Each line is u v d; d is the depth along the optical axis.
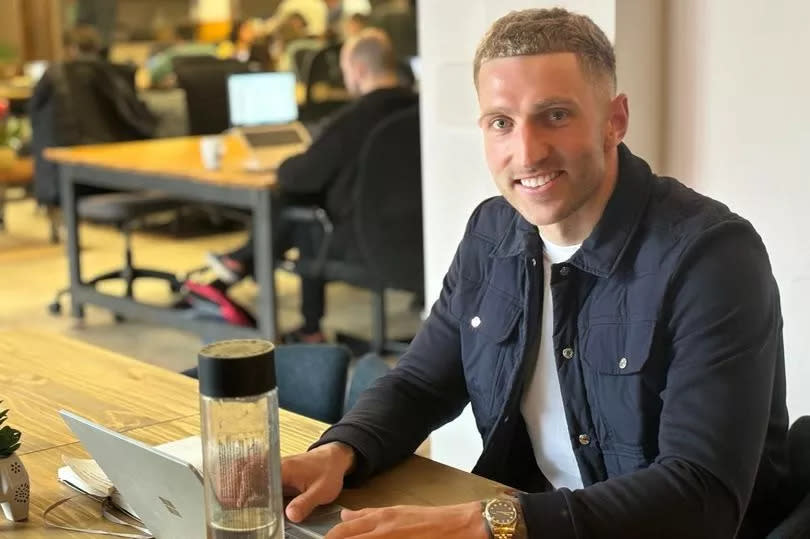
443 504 1.58
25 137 8.49
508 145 1.62
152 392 2.10
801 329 2.65
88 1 10.09
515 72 1.58
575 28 1.59
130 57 10.14
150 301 5.99
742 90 2.68
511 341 1.79
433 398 1.87
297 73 8.05
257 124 5.33
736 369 1.52
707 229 1.60
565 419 1.75
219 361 1.20
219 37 10.34
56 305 5.83
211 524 1.25
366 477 1.66
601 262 1.66
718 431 1.49
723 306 1.55
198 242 7.57
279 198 4.58
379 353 4.85
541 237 1.76
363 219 4.54
